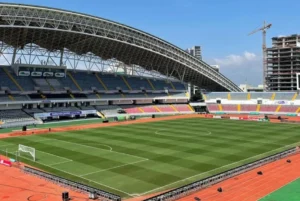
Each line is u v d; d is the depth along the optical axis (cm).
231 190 2883
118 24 8994
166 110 11644
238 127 7481
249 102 12031
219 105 12381
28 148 4312
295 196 2719
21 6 7150
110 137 5972
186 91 12912
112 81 11700
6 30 7969
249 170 3575
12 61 9862
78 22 8275
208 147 4966
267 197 2695
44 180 3234
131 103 11762
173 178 3356
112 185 3138
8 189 2952
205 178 3058
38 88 9606
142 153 4528
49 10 7575
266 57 19750
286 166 3762
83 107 10256
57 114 9169
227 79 13338
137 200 2734
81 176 3441
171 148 4884
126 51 10369
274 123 8388
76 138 5872
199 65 11931
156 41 10306
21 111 8812
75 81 10738
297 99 11244
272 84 18512
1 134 6494
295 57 17788
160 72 12562
